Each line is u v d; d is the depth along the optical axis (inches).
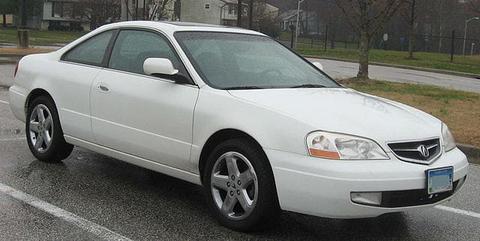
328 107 182.5
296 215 204.7
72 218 191.6
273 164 171.2
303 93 198.2
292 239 181.6
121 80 220.7
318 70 238.4
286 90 199.9
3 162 260.4
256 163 176.1
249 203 180.5
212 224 191.3
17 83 274.5
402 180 164.4
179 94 199.6
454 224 204.8
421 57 1691.7
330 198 162.2
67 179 238.1
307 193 165.3
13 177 237.0
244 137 181.6
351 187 160.9
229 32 230.8
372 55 1673.2
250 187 181.5
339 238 184.9
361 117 177.9
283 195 170.4
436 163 175.0
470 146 326.6
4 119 366.6
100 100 225.9
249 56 220.5
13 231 178.2
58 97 247.4
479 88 805.2
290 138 169.6
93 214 196.7
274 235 184.1
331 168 161.9
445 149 185.8
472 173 289.1
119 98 217.8
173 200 216.4
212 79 200.1
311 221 199.8
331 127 168.7
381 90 593.3
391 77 920.9
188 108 194.9
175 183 239.6
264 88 200.4
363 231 193.0
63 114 244.8
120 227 185.5
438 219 210.1
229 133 186.5
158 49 217.3
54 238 173.9
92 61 240.5
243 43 227.6
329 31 2591.0
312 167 164.2
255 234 183.9
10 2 2834.6
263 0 2768.2
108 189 226.8
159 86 206.7
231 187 185.6
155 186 234.1
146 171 256.2
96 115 228.2
